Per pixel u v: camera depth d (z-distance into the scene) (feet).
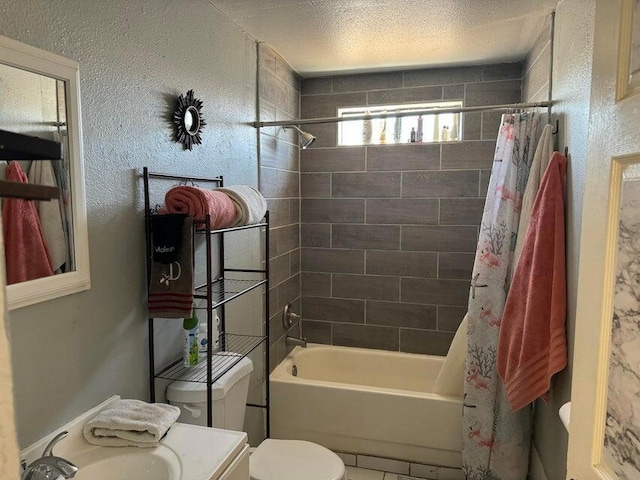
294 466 6.10
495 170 7.45
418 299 10.34
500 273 7.33
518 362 6.51
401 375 10.24
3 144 1.36
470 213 9.89
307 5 6.64
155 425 4.07
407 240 10.28
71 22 4.02
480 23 7.46
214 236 6.72
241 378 5.99
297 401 8.61
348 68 9.90
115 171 4.64
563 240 6.15
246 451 4.15
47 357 3.87
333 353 10.56
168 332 5.58
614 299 2.54
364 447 8.38
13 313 3.55
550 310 6.17
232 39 7.23
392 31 7.75
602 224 2.63
